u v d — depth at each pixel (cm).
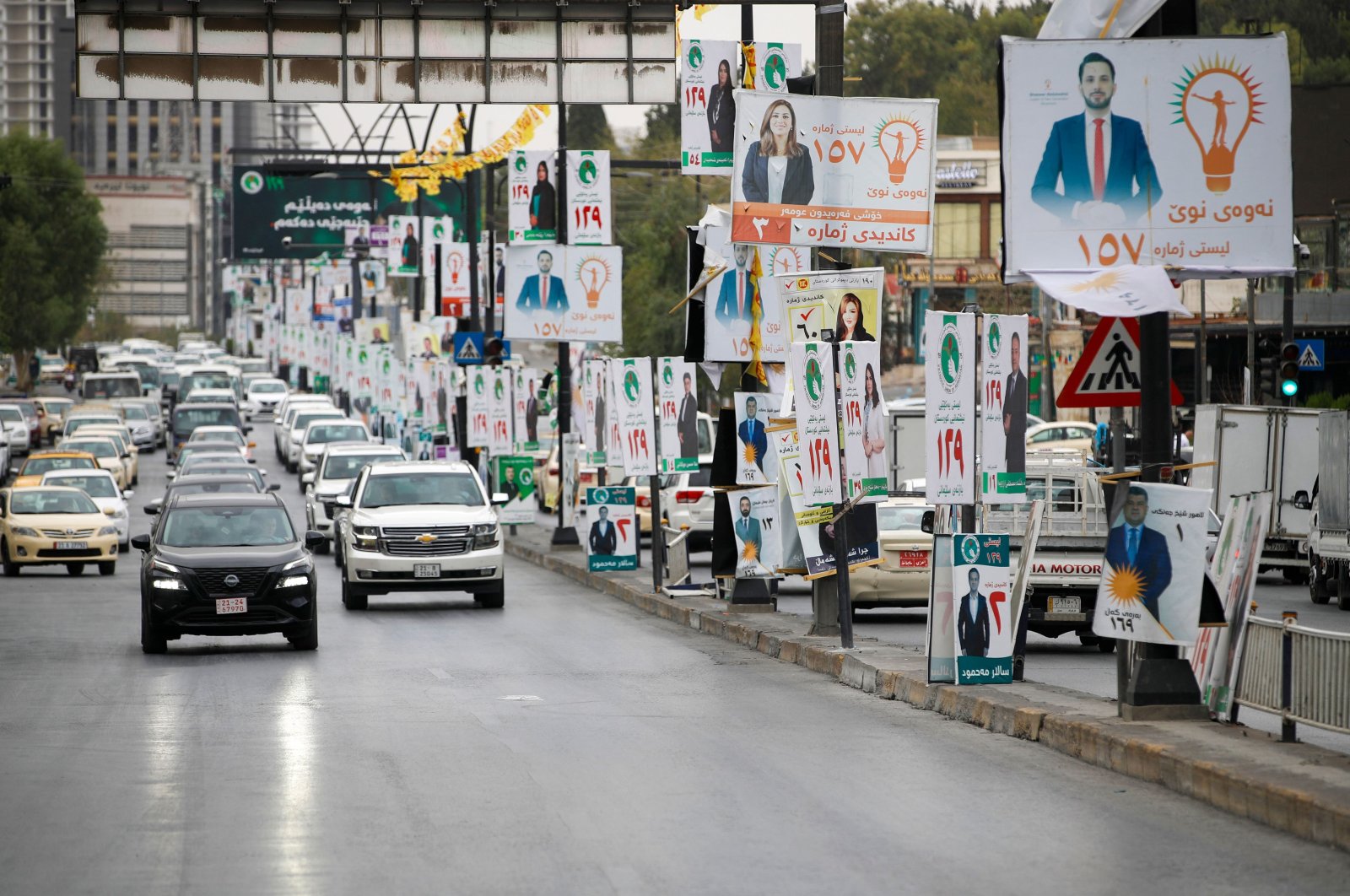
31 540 9912
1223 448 8788
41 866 2611
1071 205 3772
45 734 4019
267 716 4297
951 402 4356
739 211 5400
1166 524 3628
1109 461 8206
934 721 4175
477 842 2767
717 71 6419
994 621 4425
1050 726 3766
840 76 5772
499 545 7656
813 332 5475
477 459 13350
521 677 5134
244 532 6266
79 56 6106
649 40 6369
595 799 3139
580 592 8531
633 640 6275
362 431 16662
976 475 4397
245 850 2716
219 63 6184
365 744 3812
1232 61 3772
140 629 6900
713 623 6531
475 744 3803
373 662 5575
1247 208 3772
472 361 12594
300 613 5906
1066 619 5803
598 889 2442
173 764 3575
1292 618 3369
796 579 9069
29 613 7638
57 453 13962
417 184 15800
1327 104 17025
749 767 3494
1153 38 3775
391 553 7525
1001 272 3766
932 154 5494
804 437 5316
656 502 7812
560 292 9431
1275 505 8731
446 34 6281
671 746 3778
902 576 6681
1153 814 2991
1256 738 3428
